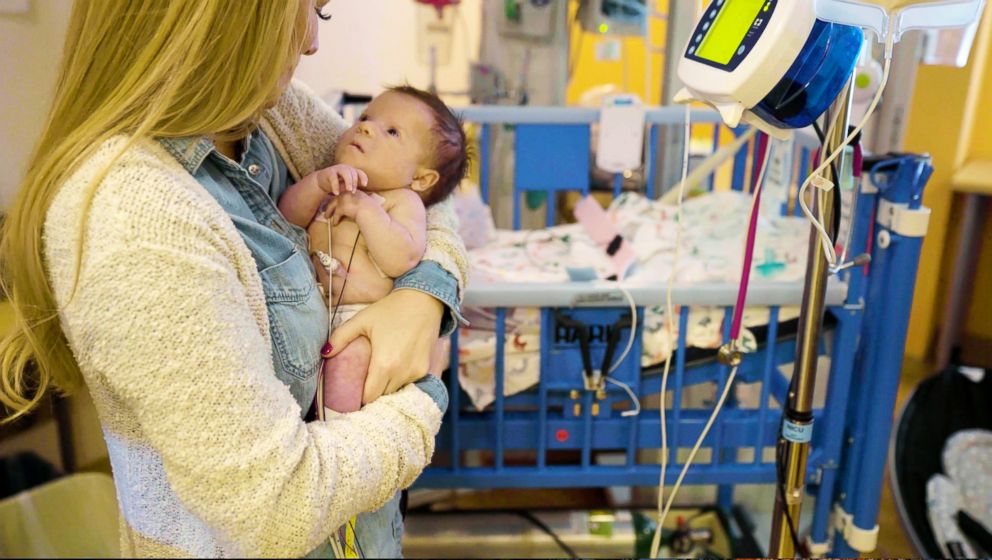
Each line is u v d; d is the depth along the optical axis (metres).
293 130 0.99
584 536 1.76
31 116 0.90
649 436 1.55
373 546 0.86
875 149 1.90
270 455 0.62
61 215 0.60
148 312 0.58
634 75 2.83
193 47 0.62
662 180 2.38
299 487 0.63
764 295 1.40
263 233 0.75
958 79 1.76
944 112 1.79
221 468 0.61
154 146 0.64
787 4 0.72
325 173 0.90
